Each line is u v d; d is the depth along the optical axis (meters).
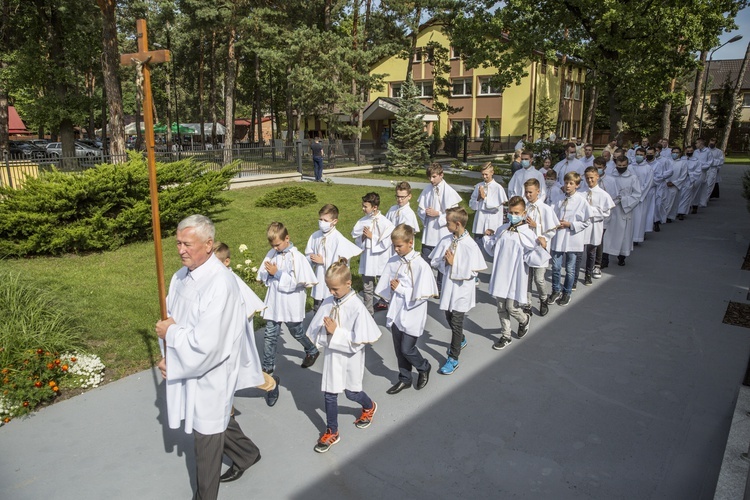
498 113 38.38
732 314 6.93
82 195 9.73
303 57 23.05
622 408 4.69
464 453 4.07
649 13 19.12
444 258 5.52
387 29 27.64
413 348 4.88
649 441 4.20
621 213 9.08
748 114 50.59
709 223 13.27
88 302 7.09
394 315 4.86
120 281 8.21
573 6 21.41
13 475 3.81
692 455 4.02
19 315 5.46
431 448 4.14
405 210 7.27
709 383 5.11
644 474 3.80
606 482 3.72
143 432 4.36
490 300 7.73
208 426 3.22
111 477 3.80
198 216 3.25
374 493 3.64
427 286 4.79
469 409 4.71
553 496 3.59
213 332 3.09
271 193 15.26
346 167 24.56
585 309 7.21
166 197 10.93
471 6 24.30
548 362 5.62
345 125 25.09
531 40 21.61
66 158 12.94
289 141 29.58
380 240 6.75
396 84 41.84
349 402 4.89
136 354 5.73
